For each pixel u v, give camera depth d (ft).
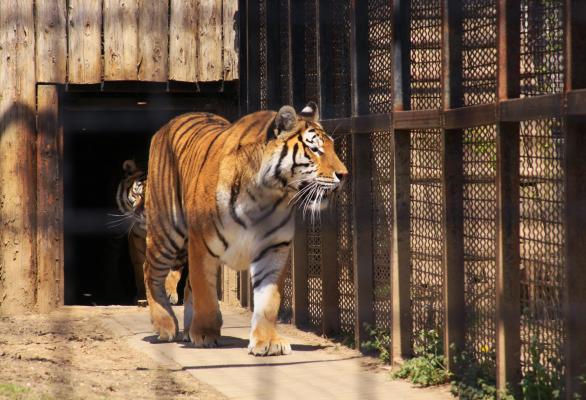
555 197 25.54
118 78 50.57
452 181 30.35
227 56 51.57
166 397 28.78
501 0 26.50
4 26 49.49
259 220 36.96
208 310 38.58
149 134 74.28
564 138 23.75
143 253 56.85
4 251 49.52
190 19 51.26
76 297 66.33
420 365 31.65
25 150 49.73
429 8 32.60
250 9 48.26
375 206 36.86
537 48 26.71
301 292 44.21
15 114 49.52
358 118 36.52
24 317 48.44
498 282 26.94
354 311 39.81
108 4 50.49
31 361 34.24
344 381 31.76
